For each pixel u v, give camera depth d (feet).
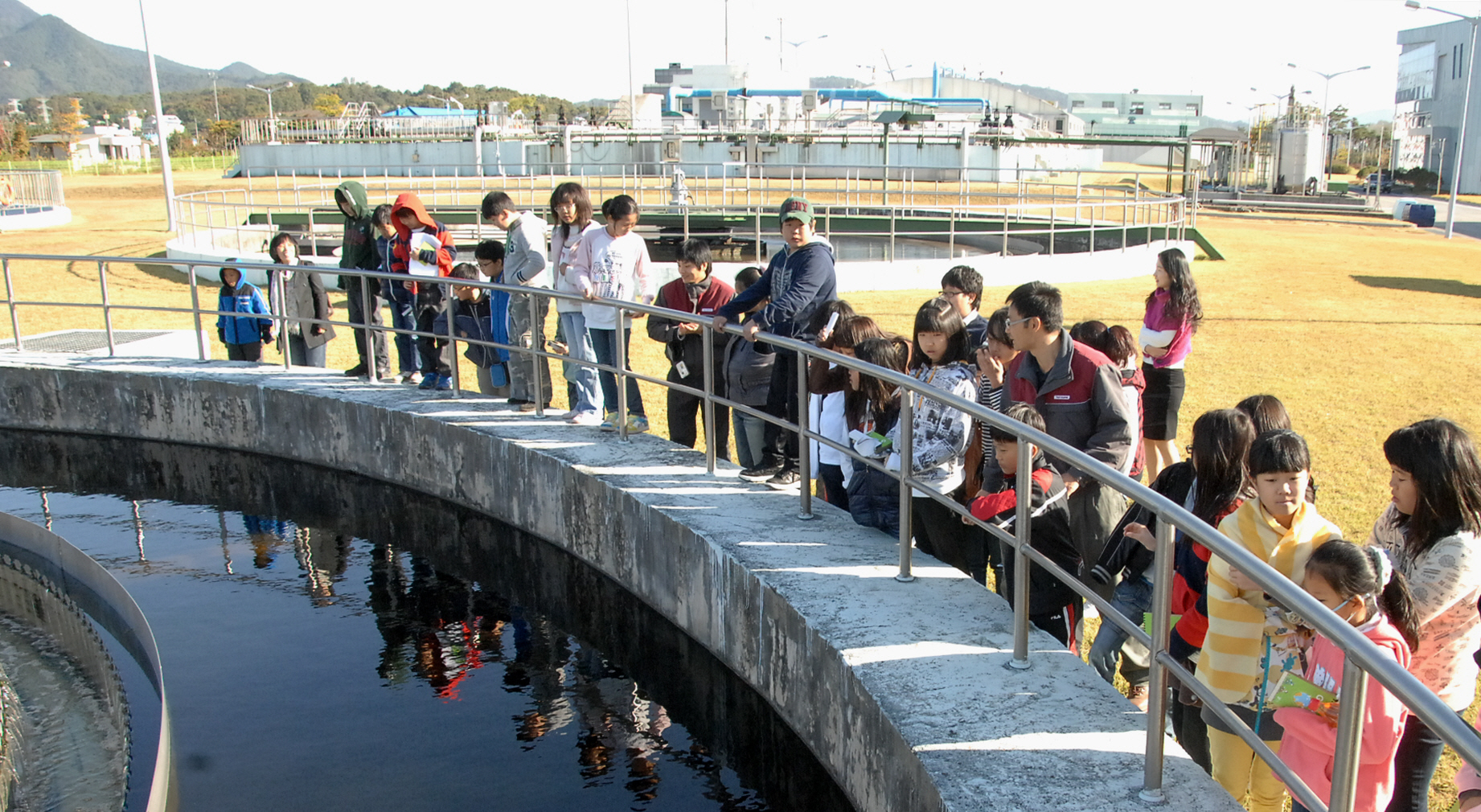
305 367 31.01
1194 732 12.09
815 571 15.15
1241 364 37.42
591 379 23.98
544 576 22.00
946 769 10.23
